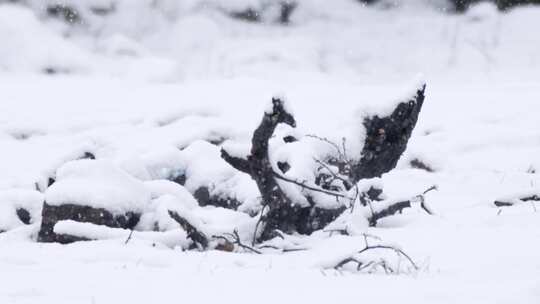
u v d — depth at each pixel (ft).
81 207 64.59
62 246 55.62
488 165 117.91
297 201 62.49
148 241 58.44
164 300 35.01
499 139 129.29
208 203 90.17
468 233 56.39
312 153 66.74
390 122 66.44
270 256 53.36
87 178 67.67
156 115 149.38
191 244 60.85
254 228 63.82
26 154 132.36
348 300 34.60
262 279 41.34
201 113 150.61
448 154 125.18
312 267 47.47
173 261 48.70
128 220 66.49
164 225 66.23
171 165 94.12
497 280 37.91
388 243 47.37
